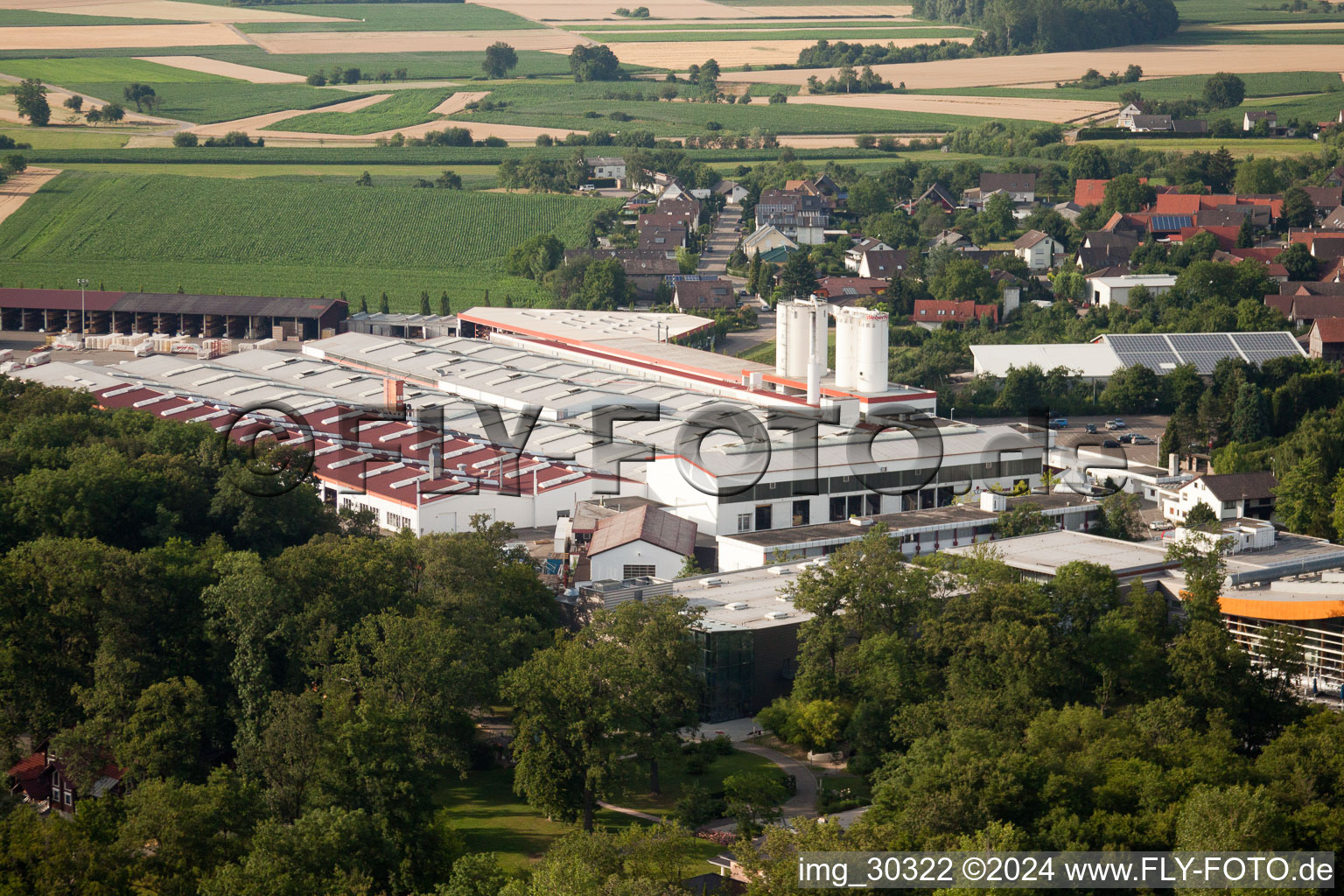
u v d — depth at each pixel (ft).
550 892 537.65
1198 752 641.81
